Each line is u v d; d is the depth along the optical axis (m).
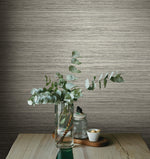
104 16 2.00
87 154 1.44
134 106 2.04
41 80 2.02
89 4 2.00
